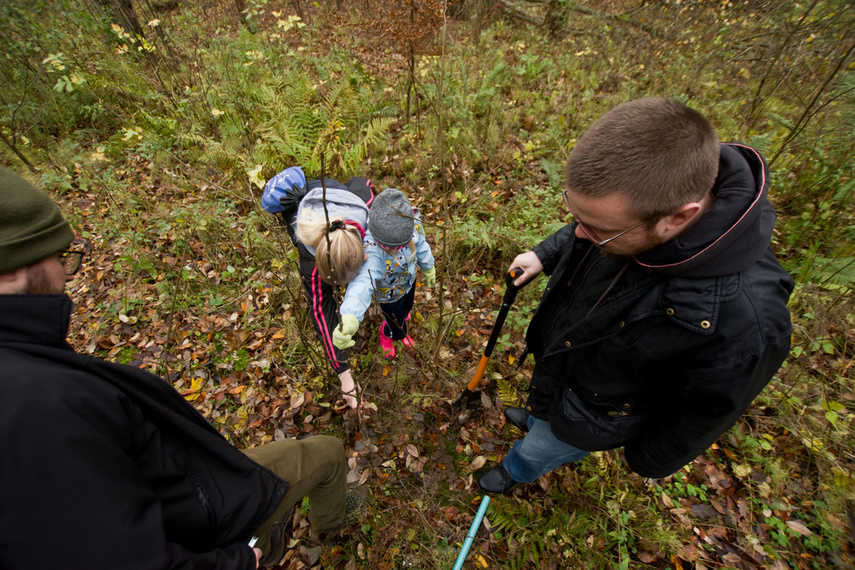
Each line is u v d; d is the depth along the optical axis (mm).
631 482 2156
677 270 951
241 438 2410
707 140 831
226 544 1117
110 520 729
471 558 1984
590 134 905
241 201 3723
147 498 818
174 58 5719
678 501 2119
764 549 1963
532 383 1659
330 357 2223
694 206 867
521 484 2168
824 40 4742
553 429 1541
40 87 4730
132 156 4332
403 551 2002
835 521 1983
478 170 4047
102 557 722
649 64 5883
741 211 896
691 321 965
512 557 1976
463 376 2598
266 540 1728
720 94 5281
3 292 763
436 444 2387
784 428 2301
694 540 1996
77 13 5199
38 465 670
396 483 2246
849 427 2266
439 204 3506
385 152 4246
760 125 4465
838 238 3088
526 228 3129
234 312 2988
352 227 1894
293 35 7055
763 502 2092
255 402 2543
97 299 3105
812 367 2512
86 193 3979
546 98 5109
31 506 671
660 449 1264
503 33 7570
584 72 5793
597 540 1982
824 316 2588
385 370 2678
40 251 767
